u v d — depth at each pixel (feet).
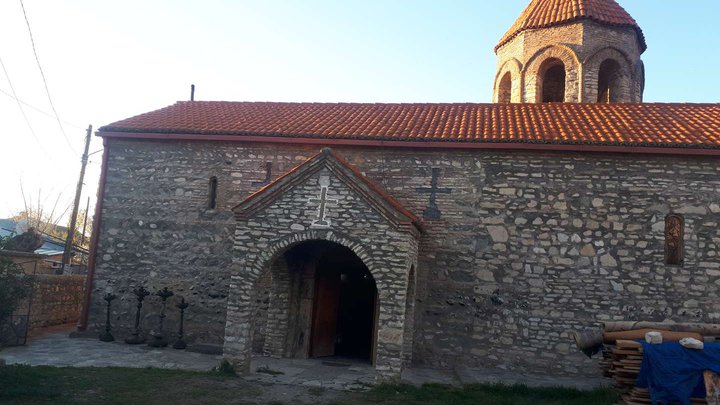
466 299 45.55
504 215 45.93
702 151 42.86
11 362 38.40
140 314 50.21
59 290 58.65
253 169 50.49
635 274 43.47
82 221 166.61
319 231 39.22
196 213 50.88
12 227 130.62
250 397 33.40
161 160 52.11
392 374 37.04
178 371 38.27
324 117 55.42
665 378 30.81
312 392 35.58
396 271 37.93
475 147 46.42
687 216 43.39
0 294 37.06
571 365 43.19
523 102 62.28
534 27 63.62
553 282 44.50
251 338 39.91
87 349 45.01
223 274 49.57
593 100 60.80
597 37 61.52
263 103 62.39
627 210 44.21
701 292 42.45
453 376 42.19
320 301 49.42
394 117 54.54
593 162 45.16
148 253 51.03
